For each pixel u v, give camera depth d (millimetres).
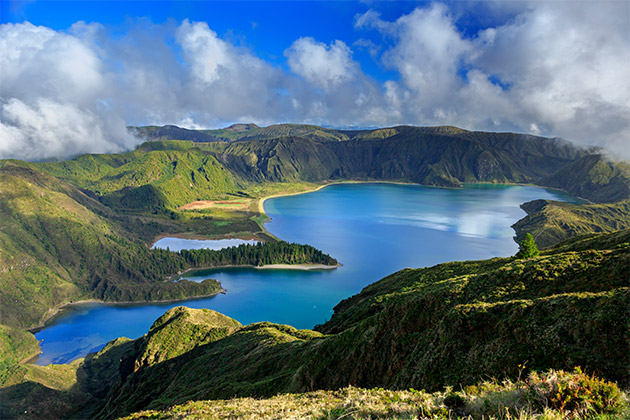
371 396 22922
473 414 15367
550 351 28672
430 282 85875
